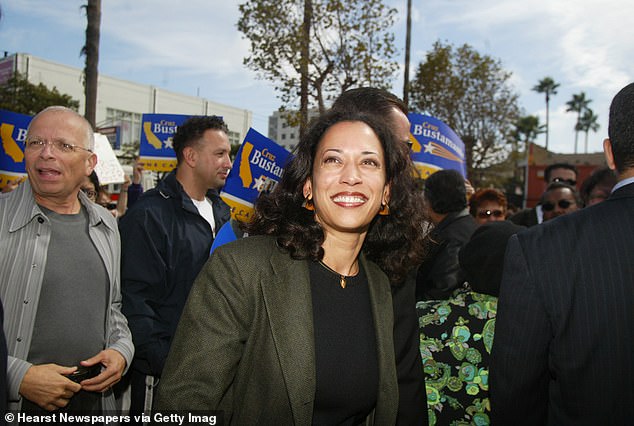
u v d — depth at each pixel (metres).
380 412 1.49
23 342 1.87
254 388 1.37
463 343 1.84
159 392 1.31
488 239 1.87
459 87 18.80
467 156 21.11
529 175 18.47
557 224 1.46
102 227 2.22
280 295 1.42
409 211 1.72
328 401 1.43
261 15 9.15
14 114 3.85
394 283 1.72
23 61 39.72
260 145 2.46
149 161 4.90
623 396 1.29
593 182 3.88
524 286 1.43
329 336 1.47
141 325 2.26
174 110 49.84
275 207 1.58
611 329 1.30
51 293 1.95
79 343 1.99
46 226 1.99
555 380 1.47
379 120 1.60
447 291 2.17
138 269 2.34
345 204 1.48
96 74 7.25
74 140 2.03
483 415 1.78
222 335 1.35
